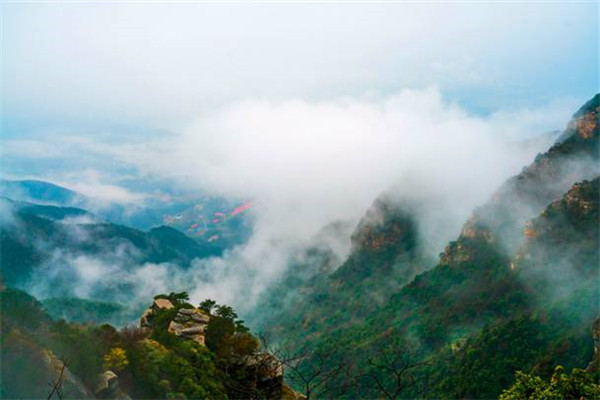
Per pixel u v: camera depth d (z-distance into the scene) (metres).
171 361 45.78
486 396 117.44
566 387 35.91
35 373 31.31
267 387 52.47
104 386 36.66
